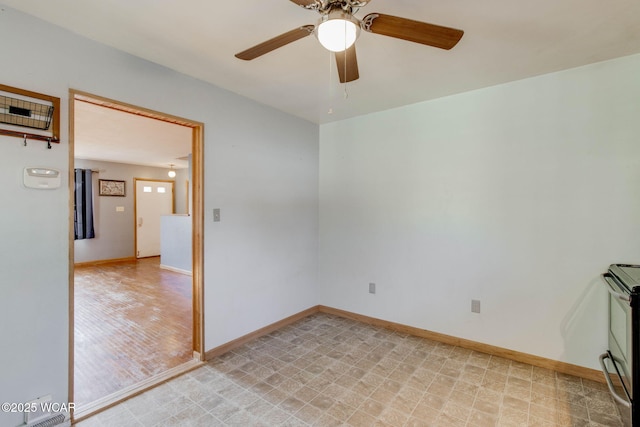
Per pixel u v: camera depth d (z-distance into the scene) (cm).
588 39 192
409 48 200
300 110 330
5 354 162
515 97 256
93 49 193
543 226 247
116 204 707
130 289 471
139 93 215
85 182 656
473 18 170
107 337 300
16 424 165
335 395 211
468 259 280
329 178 376
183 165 759
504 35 187
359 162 349
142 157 636
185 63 224
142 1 155
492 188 267
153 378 229
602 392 213
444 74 242
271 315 321
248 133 295
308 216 370
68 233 183
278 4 158
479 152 273
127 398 205
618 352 190
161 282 514
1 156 161
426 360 259
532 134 250
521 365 251
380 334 313
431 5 158
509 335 261
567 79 235
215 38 191
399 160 319
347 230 360
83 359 257
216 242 267
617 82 219
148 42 196
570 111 235
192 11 164
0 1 156
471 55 211
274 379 230
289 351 275
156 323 335
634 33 185
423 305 305
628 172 217
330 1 126
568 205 237
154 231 777
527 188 252
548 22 173
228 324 277
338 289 369
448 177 289
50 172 175
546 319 246
